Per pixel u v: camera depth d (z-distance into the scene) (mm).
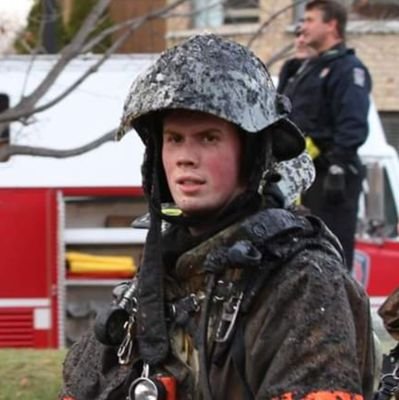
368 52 30734
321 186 12719
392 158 17219
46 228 15227
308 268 4102
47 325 15250
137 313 4305
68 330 15438
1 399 10578
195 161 4195
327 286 4070
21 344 15227
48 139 15320
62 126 15391
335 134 12688
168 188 4449
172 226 4367
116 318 4367
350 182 12742
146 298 4289
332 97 12703
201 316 4188
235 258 4078
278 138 4359
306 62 12938
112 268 15422
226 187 4227
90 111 15492
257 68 4219
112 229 15422
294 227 4188
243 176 4273
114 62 15617
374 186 17016
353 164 12719
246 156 4262
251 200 4266
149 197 4344
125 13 16859
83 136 15391
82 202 15367
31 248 15227
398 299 6121
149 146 4406
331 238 4293
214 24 22703
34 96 12391
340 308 4047
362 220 16859
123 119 4273
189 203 4203
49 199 15250
